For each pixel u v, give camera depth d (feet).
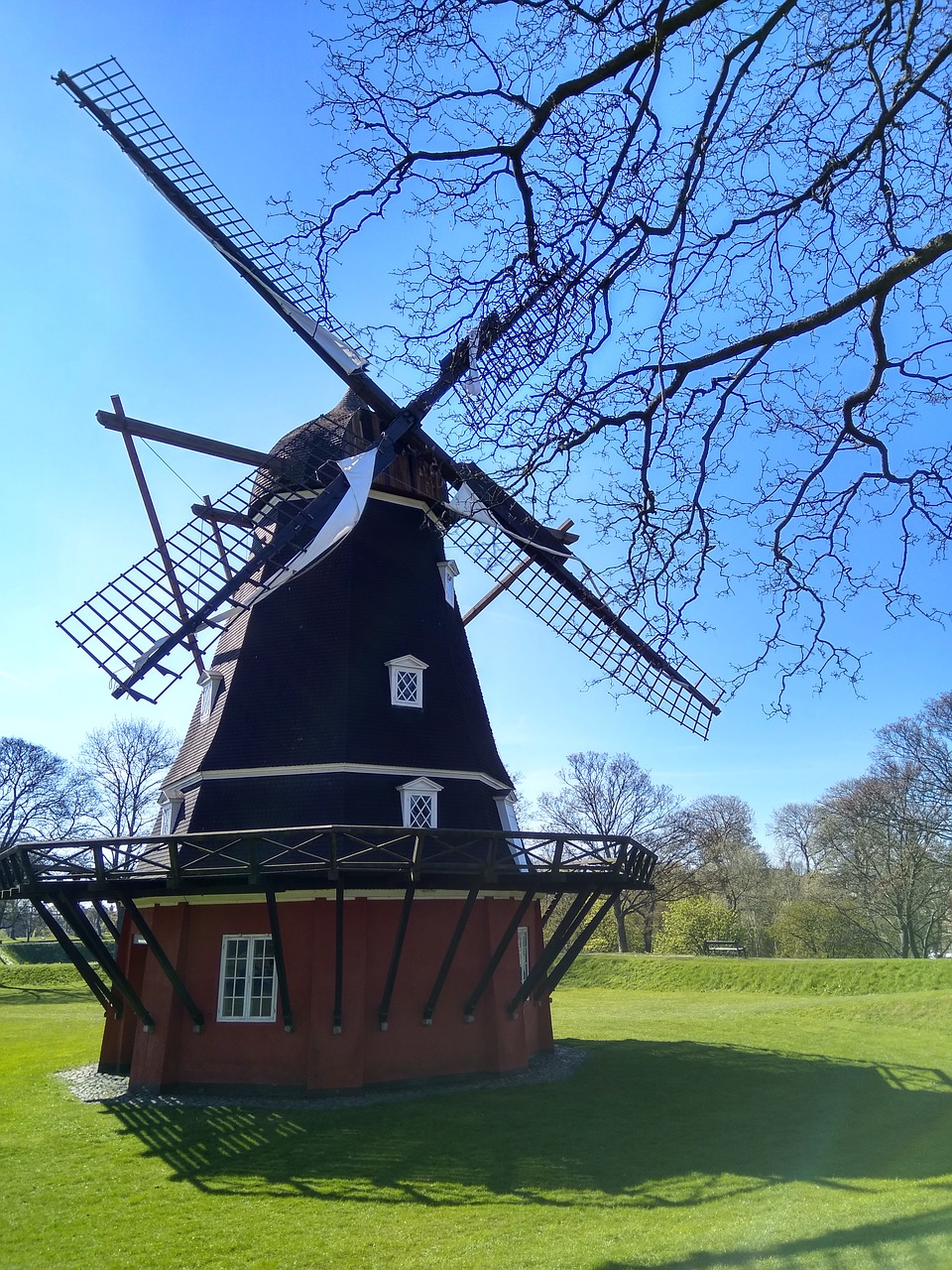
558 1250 30.37
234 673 64.34
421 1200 36.81
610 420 32.09
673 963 146.41
